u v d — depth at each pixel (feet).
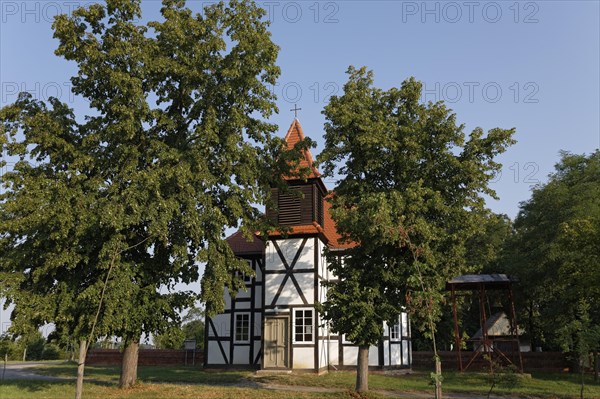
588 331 50.65
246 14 52.49
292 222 76.02
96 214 46.44
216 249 51.85
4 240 49.08
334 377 66.28
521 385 62.34
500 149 51.70
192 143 51.57
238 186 52.95
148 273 51.47
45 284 49.37
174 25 49.60
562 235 61.00
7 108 49.73
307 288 73.56
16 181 48.21
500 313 136.98
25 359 129.29
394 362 78.07
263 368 72.95
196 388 53.16
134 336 49.67
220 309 49.60
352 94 53.36
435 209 50.31
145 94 50.52
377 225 45.03
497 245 109.40
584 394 55.72
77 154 49.03
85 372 78.59
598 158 84.23
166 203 46.39
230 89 50.67
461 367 76.02
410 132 50.78
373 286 49.62
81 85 52.37
